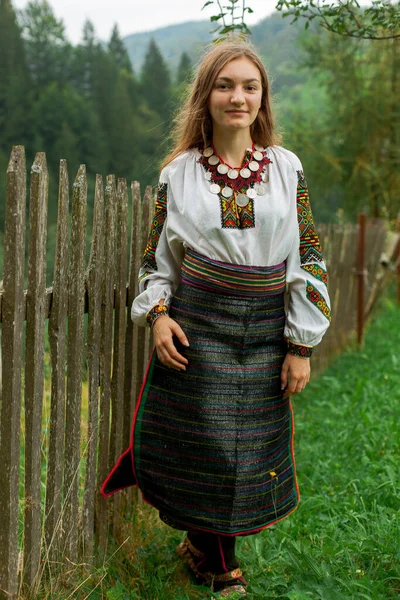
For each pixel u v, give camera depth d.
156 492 2.34
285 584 2.31
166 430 2.27
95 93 35.53
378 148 12.86
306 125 13.01
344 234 6.30
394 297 10.67
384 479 3.07
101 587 2.34
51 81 34.94
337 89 12.75
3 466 1.98
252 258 2.17
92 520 2.51
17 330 1.92
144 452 2.31
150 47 43.69
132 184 2.64
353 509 2.84
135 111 35.75
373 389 4.75
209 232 2.15
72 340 2.27
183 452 2.25
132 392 2.81
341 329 6.49
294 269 2.27
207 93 2.20
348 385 5.07
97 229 2.35
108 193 2.41
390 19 2.55
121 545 2.56
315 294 2.25
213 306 2.18
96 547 2.61
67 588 2.27
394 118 12.62
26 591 2.18
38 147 27.89
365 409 4.29
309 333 2.23
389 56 12.27
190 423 2.23
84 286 2.30
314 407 4.60
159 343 2.21
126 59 50.16
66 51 37.38
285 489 2.40
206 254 2.17
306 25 2.68
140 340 2.89
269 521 2.33
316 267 2.27
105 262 2.45
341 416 4.23
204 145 2.26
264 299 2.20
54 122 29.23
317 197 13.36
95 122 30.31
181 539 2.77
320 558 2.45
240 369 2.21
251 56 2.21
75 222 2.20
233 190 2.18
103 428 2.56
